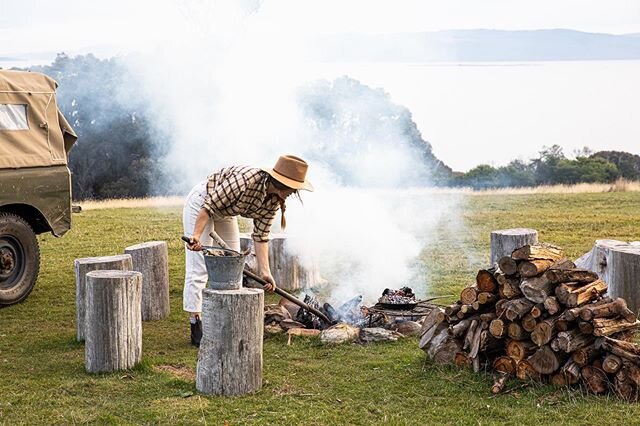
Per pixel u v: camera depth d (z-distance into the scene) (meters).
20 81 8.40
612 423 4.55
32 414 4.82
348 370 5.66
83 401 5.05
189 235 6.20
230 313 5.09
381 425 4.60
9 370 5.79
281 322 6.75
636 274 7.07
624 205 19.08
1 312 7.95
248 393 5.16
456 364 5.55
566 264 5.16
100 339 5.63
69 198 8.81
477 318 5.50
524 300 5.19
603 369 4.95
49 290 9.07
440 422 4.66
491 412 4.77
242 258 5.39
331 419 4.71
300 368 5.72
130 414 4.81
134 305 5.71
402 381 5.38
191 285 6.35
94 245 12.55
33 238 8.47
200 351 5.21
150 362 5.82
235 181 5.65
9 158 8.17
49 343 6.62
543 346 5.11
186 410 4.84
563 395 4.94
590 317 4.96
